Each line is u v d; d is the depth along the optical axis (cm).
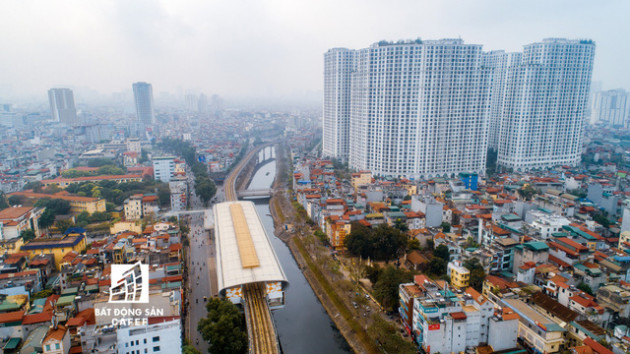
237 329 14650
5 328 13562
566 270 18400
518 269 18412
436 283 16300
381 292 17638
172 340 12600
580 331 13962
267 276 17738
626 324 15000
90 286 16438
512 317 14250
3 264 19062
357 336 16612
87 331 12419
